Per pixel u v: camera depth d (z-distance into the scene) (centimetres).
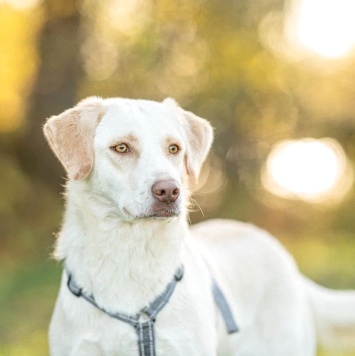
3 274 1120
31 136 1421
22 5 1634
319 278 1166
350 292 599
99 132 445
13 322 861
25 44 1638
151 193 415
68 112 456
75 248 439
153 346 425
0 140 1454
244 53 1647
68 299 436
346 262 1362
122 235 430
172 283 434
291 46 1791
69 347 436
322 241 1856
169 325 429
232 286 505
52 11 1399
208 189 1750
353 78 2008
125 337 423
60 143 450
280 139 1862
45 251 1296
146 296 427
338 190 2230
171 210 418
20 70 1645
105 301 426
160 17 1570
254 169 1802
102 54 1597
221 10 1570
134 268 428
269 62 1723
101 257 430
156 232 431
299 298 544
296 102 1839
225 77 1667
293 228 2036
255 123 1791
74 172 438
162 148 441
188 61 1653
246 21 1605
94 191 440
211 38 1612
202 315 443
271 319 525
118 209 432
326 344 595
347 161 2194
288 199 2011
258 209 1856
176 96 1669
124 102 457
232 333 478
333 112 2009
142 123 441
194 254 470
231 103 1703
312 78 1859
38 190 1416
